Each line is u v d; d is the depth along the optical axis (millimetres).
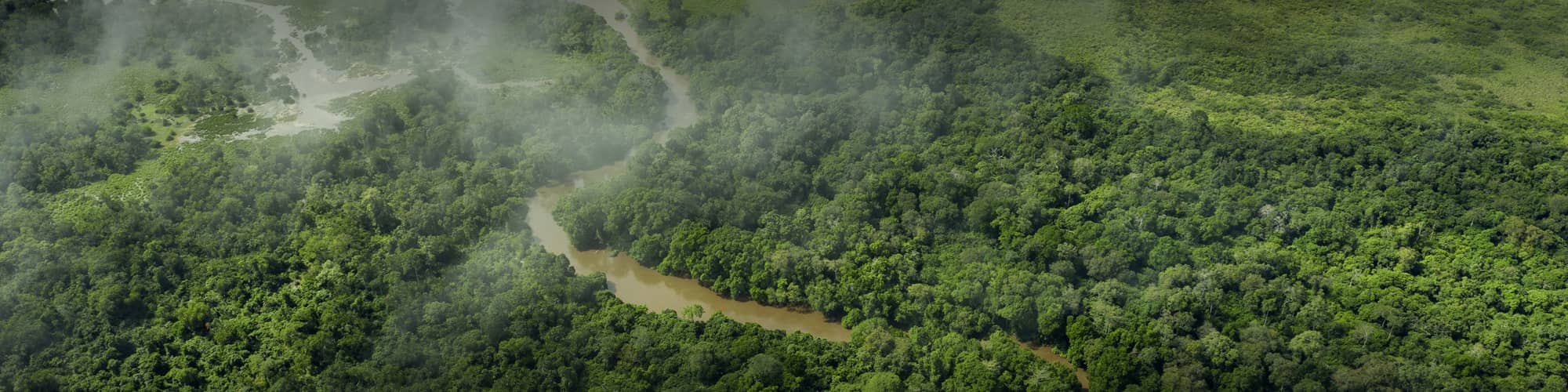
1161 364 188875
